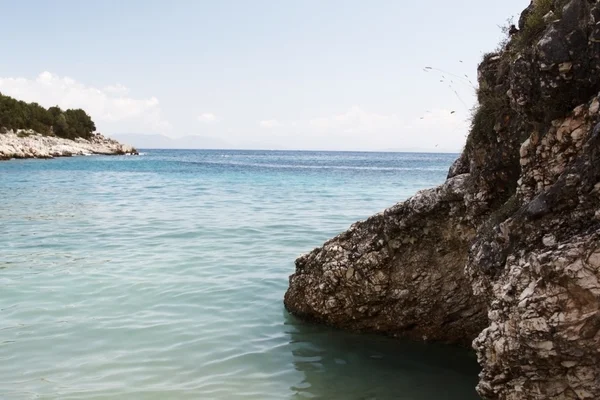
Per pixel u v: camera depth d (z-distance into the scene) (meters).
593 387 4.95
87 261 13.96
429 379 7.71
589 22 5.54
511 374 5.45
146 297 11.02
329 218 21.56
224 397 7.02
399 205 8.89
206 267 13.45
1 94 115.69
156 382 7.40
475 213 7.59
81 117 140.88
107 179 46.09
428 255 8.73
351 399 7.07
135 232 18.34
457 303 8.70
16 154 83.75
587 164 5.20
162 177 49.56
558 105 5.78
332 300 9.46
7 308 10.18
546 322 4.95
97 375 7.57
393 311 9.16
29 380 7.38
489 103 7.39
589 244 4.79
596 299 4.73
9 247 15.74
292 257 14.63
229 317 10.02
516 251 5.74
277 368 8.00
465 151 8.82
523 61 6.09
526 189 6.13
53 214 22.81
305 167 77.44
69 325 9.40
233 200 28.80
